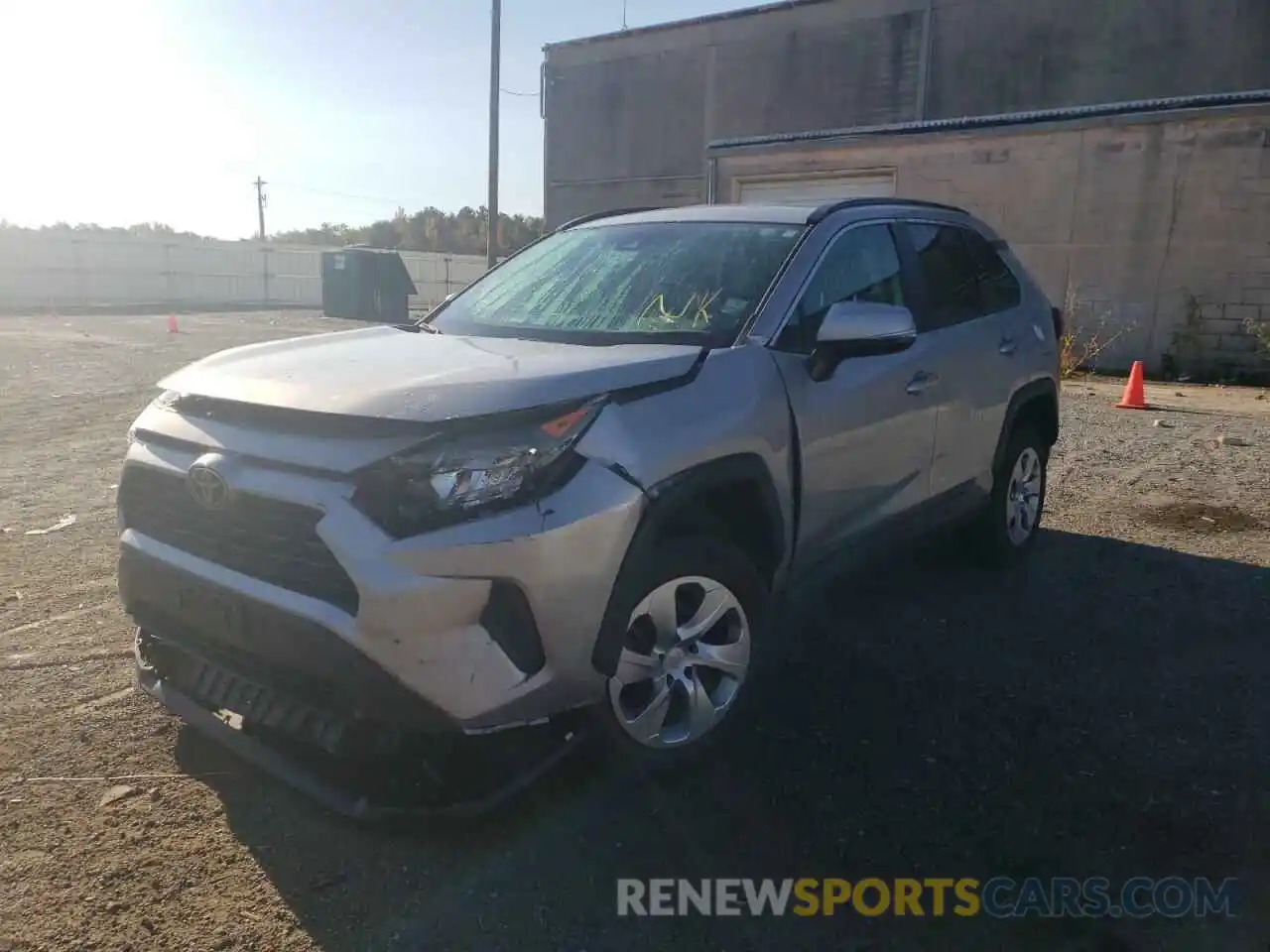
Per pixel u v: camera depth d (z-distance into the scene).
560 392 2.75
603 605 2.74
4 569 5.14
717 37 27.20
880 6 24.44
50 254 37.88
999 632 4.47
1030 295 5.41
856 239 4.08
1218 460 8.23
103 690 3.75
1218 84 20.48
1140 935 2.55
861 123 25.19
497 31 24.17
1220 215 14.29
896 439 4.02
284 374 2.98
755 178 18.88
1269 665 4.14
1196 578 5.23
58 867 2.71
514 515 2.56
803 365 3.52
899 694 3.83
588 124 30.06
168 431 3.01
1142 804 3.11
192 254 41.38
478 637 2.56
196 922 2.52
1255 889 2.73
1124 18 21.34
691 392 3.07
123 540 3.12
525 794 3.08
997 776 3.26
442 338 3.66
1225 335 14.48
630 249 4.12
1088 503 6.81
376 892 2.65
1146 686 3.94
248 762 2.96
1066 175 15.41
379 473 2.53
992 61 23.09
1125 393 12.26
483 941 2.48
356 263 29.95
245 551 2.76
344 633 2.51
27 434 8.94
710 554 3.15
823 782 3.21
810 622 4.57
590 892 2.67
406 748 2.64
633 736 3.01
